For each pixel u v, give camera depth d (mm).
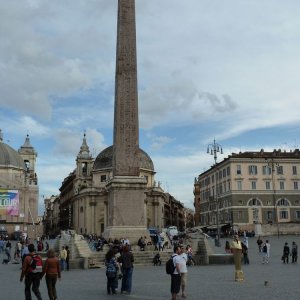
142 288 16734
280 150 87812
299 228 70562
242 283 17969
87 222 93438
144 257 28891
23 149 134625
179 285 13633
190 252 27422
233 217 79875
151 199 95125
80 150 112750
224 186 84688
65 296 14711
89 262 26781
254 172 81500
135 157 32406
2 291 16484
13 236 90000
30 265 12234
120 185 31922
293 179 81312
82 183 108438
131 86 32250
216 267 26281
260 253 39750
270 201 80812
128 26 32406
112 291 15281
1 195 97438
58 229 143625
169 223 140625
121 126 32250
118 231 31453
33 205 103250
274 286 16906
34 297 14719
